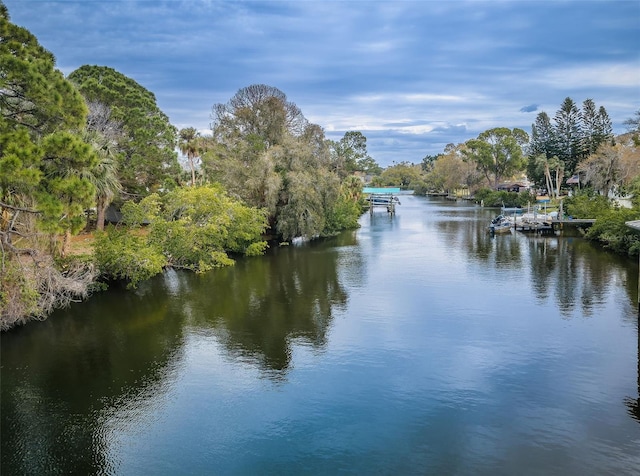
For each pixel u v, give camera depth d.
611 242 37.38
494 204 90.62
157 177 38.59
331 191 45.84
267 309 22.14
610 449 10.98
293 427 12.11
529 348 16.86
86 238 33.19
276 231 45.19
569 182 83.75
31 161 14.36
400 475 10.21
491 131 107.06
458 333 18.48
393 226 58.47
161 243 29.59
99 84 35.56
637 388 13.84
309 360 16.14
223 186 40.62
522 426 11.99
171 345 17.69
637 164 54.94
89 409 13.13
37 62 16.08
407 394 13.70
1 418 12.73
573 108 80.38
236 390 14.09
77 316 21.09
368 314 21.12
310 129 51.28
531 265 31.73
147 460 10.90
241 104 48.75
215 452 11.15
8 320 18.75
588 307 21.61
